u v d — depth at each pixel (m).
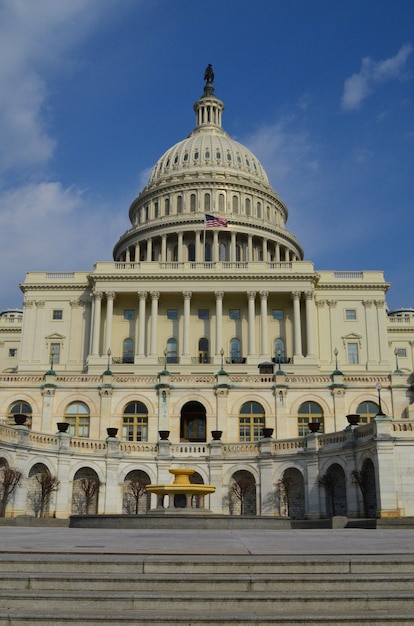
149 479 40.59
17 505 35.22
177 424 46.69
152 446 41.03
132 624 8.75
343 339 78.62
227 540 15.60
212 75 133.88
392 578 9.84
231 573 10.20
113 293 77.06
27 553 11.16
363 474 33.88
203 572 10.29
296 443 38.81
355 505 34.19
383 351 78.12
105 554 11.08
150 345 75.62
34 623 8.74
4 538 16.28
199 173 108.94
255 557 10.74
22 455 36.03
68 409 47.34
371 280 80.19
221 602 9.26
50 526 30.83
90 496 38.97
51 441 38.06
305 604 9.29
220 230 98.12
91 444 39.69
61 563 10.31
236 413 47.09
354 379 47.81
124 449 40.47
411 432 32.22
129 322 79.50
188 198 107.12
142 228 101.31
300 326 77.56
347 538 16.91
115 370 67.62
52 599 9.23
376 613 9.02
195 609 9.22
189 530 23.66
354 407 47.19
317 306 80.00
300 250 110.56
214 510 39.62
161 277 77.25
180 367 67.00
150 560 10.36
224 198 107.19
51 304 80.25
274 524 28.03
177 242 100.44
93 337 75.25
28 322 79.62
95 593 9.38
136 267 79.44
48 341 78.88
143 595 9.29
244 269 78.81
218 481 40.09
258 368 67.12
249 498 39.91
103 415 46.88
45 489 36.25
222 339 77.81
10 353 100.44
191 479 41.25
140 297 77.06
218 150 113.38
